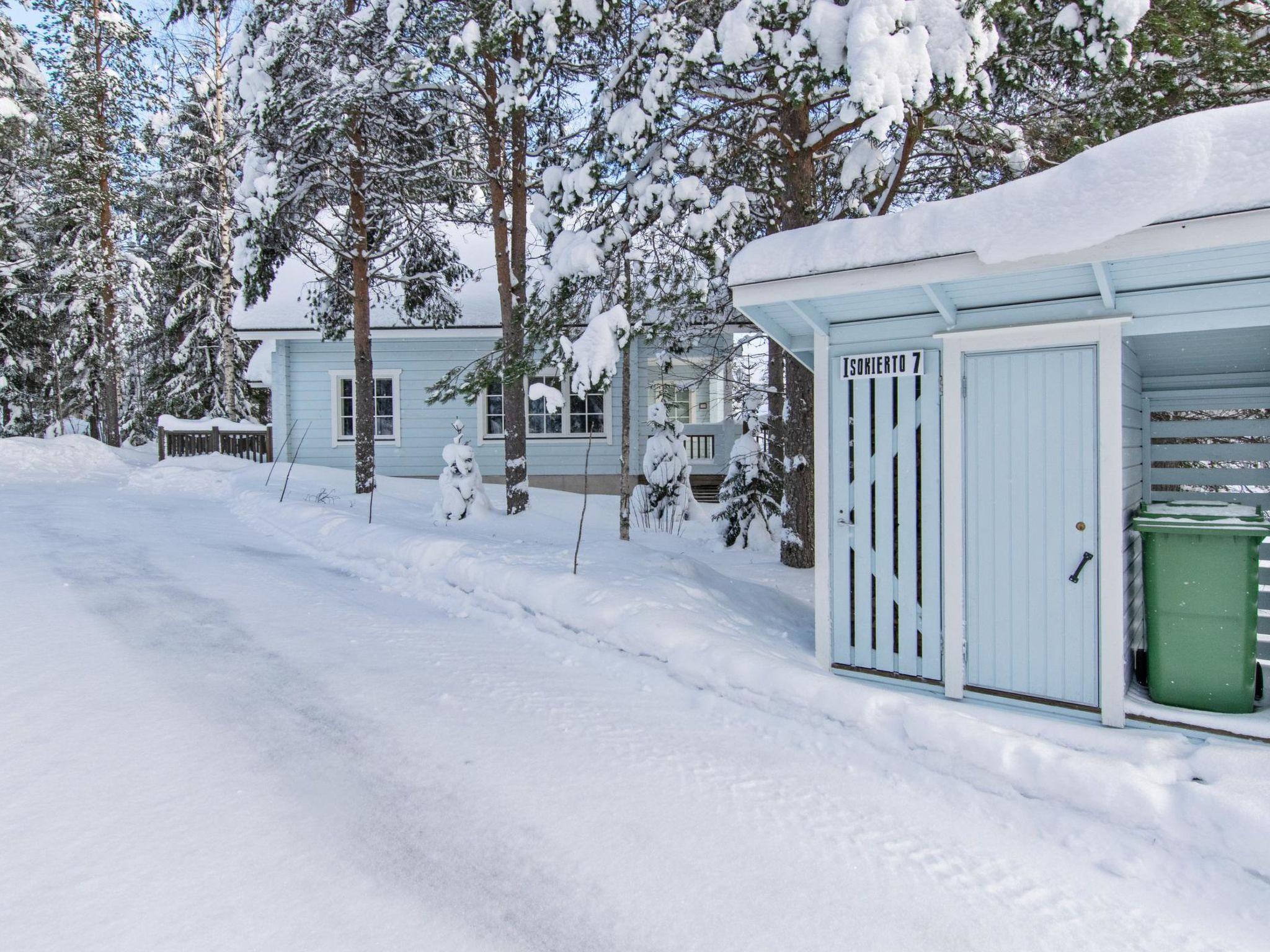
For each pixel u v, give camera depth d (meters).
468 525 11.65
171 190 24.44
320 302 16.20
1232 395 5.73
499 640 6.13
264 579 7.83
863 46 5.34
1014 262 3.98
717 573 8.45
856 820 3.45
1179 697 4.35
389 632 6.21
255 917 2.59
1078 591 4.42
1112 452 4.30
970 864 3.13
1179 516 4.37
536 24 8.14
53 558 8.12
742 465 11.47
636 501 13.15
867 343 5.20
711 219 7.10
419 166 12.98
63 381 27.16
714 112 8.25
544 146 11.95
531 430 18.38
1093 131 7.04
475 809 3.43
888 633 5.14
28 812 3.18
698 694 4.86
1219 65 7.23
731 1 8.10
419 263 15.92
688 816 3.44
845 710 4.28
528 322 9.00
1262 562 5.24
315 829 3.19
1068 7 5.97
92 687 4.59
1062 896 2.92
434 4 10.93
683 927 2.68
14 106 21.25
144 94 22.86
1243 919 2.78
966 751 3.79
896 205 9.96
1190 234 3.48
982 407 4.71
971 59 5.68
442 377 18.27
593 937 2.60
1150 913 2.82
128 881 2.75
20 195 22.94
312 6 12.25
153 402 29.08
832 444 5.37
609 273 8.18
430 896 2.79
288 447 18.45
